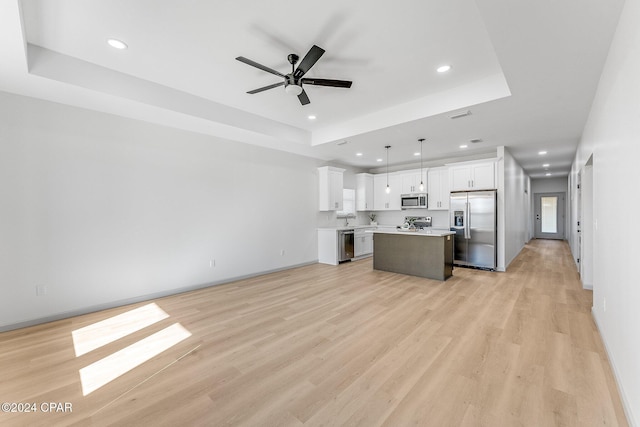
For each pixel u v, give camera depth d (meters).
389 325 2.98
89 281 3.41
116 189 3.63
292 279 5.04
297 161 6.25
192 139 4.39
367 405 1.76
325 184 6.69
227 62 2.85
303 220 6.37
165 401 1.81
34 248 3.05
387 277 5.14
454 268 5.84
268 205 5.57
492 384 1.96
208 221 4.60
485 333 2.76
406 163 7.63
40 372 2.14
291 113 4.35
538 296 3.91
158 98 3.32
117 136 3.63
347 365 2.22
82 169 3.36
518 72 2.62
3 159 2.88
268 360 2.30
